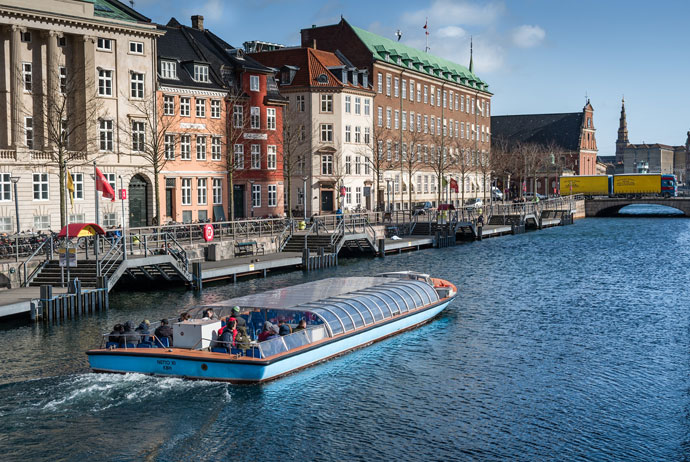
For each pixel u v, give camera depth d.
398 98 95.38
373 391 23.20
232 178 63.06
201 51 67.62
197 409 21.17
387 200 83.75
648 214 129.00
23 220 50.53
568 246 69.06
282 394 22.66
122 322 31.58
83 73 52.97
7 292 34.53
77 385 22.94
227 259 47.72
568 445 19.20
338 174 82.12
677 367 26.14
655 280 46.50
